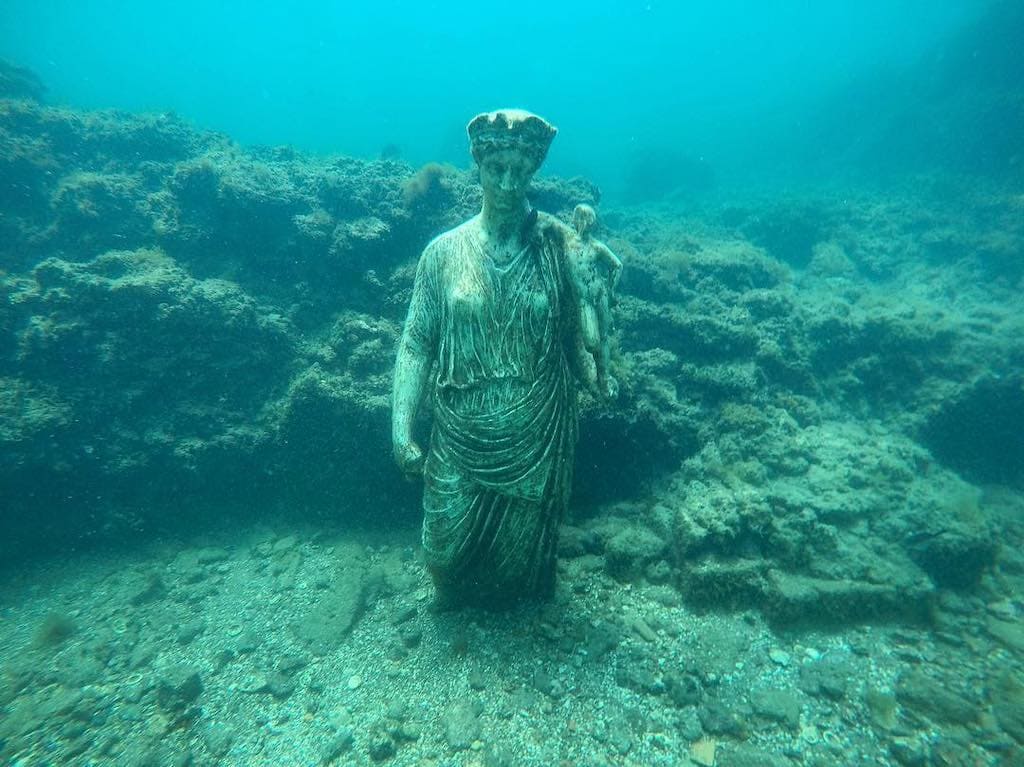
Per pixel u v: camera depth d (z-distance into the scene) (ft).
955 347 8.91
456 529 5.19
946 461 8.54
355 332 7.75
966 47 32.45
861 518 6.29
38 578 6.84
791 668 5.12
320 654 5.70
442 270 4.86
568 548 6.57
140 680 5.51
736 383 8.14
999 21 30.78
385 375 7.45
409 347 5.10
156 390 7.37
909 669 5.07
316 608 6.22
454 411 4.87
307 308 8.27
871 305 10.98
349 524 7.70
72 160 10.11
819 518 6.26
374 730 4.83
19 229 8.84
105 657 5.77
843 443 7.47
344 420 7.14
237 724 5.04
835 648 5.30
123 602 6.50
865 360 9.12
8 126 9.75
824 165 37.42
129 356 7.24
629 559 6.21
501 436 4.79
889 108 38.29
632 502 7.30
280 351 7.81
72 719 5.08
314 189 9.16
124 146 10.54
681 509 6.25
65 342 7.06
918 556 5.91
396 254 8.79
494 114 4.31
